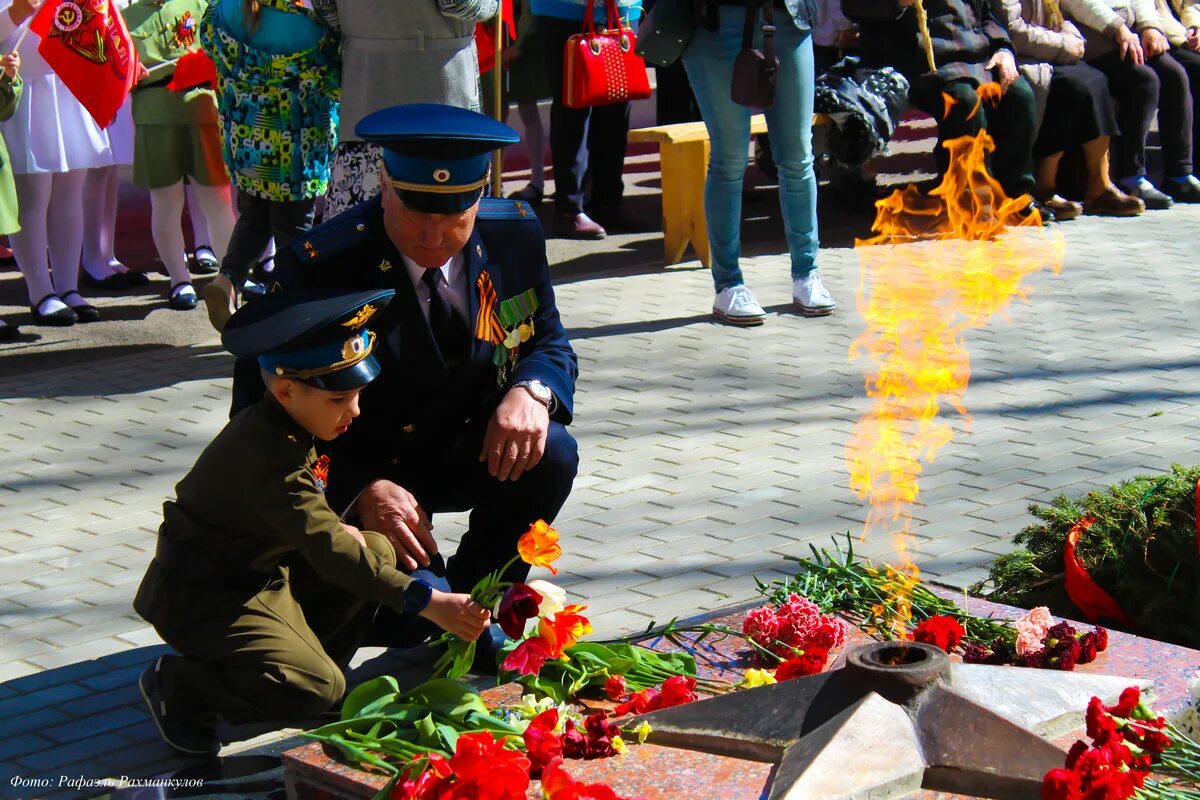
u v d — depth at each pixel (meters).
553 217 10.38
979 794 2.66
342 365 3.23
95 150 7.75
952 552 4.66
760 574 4.53
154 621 3.44
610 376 6.78
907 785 2.66
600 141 10.08
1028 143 9.62
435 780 2.65
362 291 3.32
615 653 3.32
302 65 6.70
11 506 5.26
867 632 3.50
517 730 3.00
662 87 11.36
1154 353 7.01
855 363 6.93
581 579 4.53
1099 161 10.09
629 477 5.46
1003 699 2.91
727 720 2.89
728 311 7.65
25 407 6.47
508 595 3.09
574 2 9.15
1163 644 3.33
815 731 2.76
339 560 3.25
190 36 7.88
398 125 3.47
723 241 7.68
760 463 5.58
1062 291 8.19
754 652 3.42
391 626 3.85
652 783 2.75
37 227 7.76
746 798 2.67
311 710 3.42
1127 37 10.14
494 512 3.92
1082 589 3.68
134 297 8.51
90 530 5.02
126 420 6.26
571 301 8.23
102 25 6.95
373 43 6.42
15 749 3.56
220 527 3.38
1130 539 3.66
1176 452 5.61
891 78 9.20
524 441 3.67
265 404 3.29
